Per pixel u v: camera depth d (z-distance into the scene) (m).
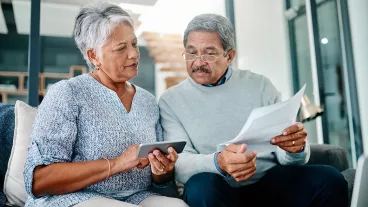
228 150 1.02
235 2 3.76
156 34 6.54
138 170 1.12
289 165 1.27
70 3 4.81
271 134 1.05
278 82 4.02
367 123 3.52
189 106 1.40
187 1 4.46
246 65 3.86
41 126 0.97
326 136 3.49
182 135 1.34
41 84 5.33
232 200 1.07
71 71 5.71
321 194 1.12
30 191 0.91
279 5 4.14
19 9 5.00
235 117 1.38
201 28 1.33
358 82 3.58
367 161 0.67
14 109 1.49
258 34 3.96
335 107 3.58
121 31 1.11
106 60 1.11
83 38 1.12
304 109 2.50
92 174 0.94
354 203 0.69
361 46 3.56
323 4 3.70
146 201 1.06
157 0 4.76
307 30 3.82
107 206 0.89
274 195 1.23
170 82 6.78
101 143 1.04
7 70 5.32
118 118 1.10
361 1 3.55
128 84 1.28
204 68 1.34
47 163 0.92
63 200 0.92
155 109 1.32
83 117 1.04
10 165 1.33
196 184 1.03
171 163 1.00
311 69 3.63
